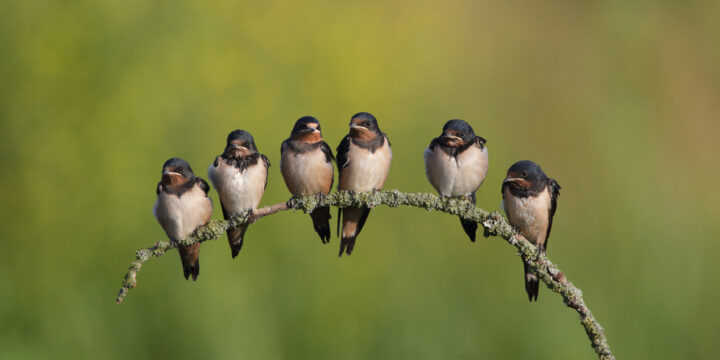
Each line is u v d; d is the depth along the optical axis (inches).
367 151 356.5
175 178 335.3
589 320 255.0
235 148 347.3
